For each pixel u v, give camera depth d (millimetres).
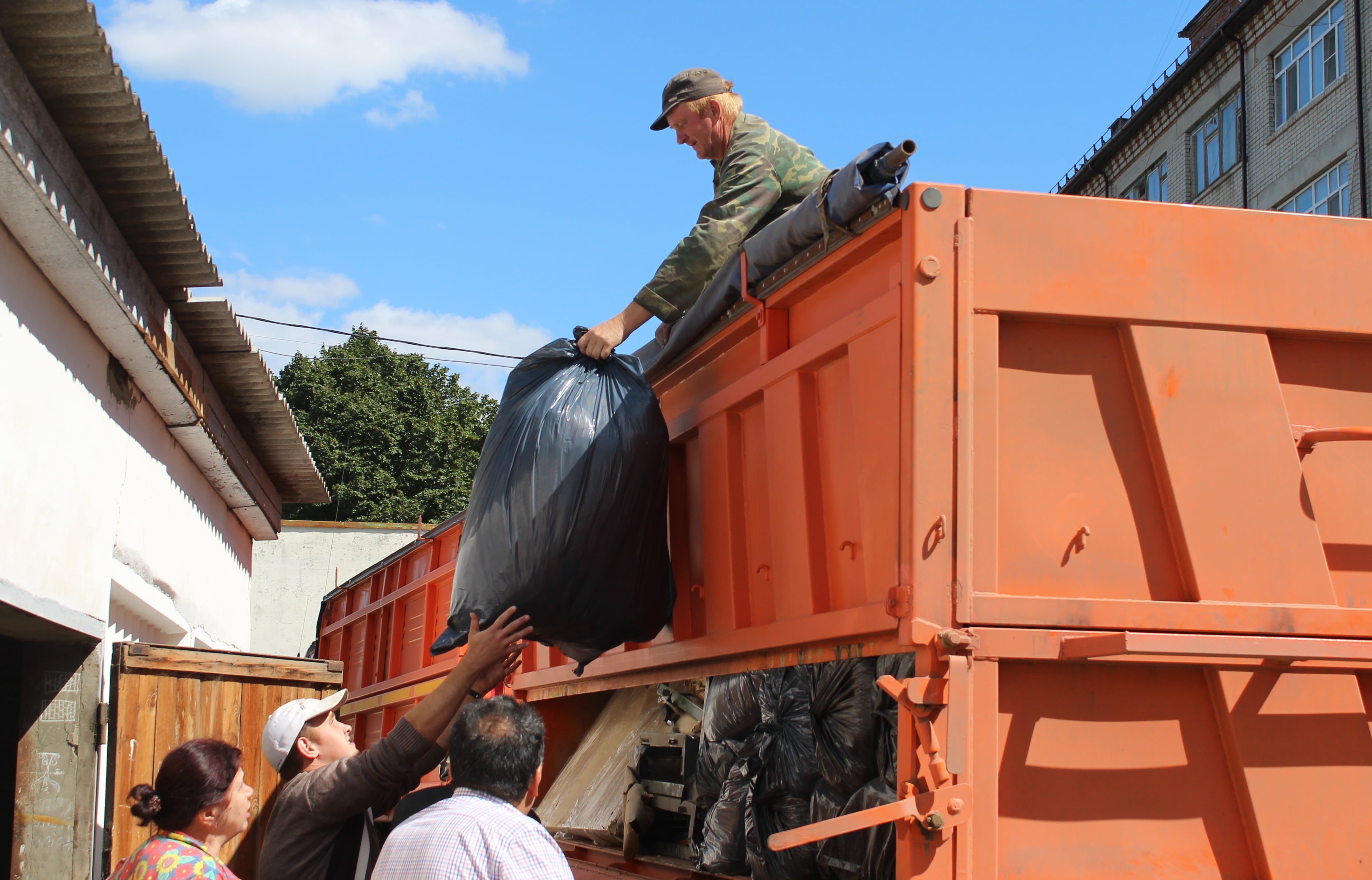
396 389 33562
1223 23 24844
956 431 2600
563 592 3520
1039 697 2564
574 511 3490
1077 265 2736
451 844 2486
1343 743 2668
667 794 4238
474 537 3613
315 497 10852
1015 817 2494
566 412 3590
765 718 3477
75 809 4906
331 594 12164
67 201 4180
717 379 3848
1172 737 2617
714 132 4207
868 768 3107
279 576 20891
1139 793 2570
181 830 2982
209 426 6996
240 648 9922
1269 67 23828
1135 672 2631
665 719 4531
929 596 2516
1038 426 2693
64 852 4855
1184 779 2602
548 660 5277
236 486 8352
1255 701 2645
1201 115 26312
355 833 3186
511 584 3494
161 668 5348
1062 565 2637
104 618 5289
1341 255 2908
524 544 3477
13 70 3719
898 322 2705
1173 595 2680
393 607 9805
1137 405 2754
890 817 2412
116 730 5090
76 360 4926
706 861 3635
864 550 2820
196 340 6453
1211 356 2787
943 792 2424
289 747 3379
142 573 6242
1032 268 2711
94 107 4246
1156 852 2551
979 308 2672
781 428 3297
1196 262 2809
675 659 3963
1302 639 2633
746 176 3873
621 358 3879
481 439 33812
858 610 2789
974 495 2592
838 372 3082
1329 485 2812
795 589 3180
